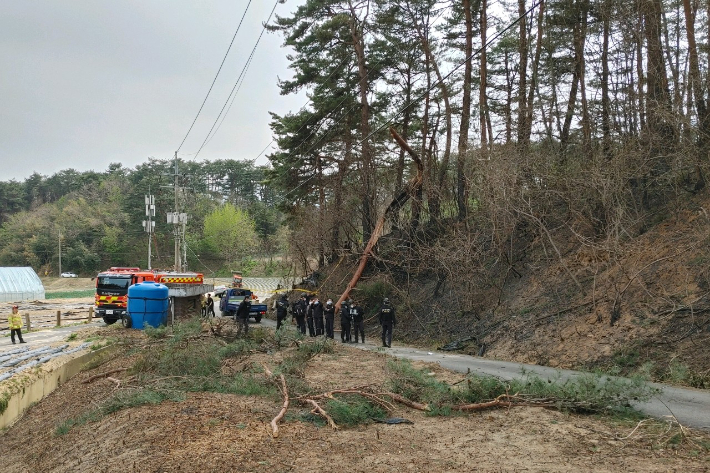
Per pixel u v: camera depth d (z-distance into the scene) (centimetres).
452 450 690
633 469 599
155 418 857
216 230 9869
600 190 1888
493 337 1941
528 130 2342
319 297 3438
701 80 1898
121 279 3170
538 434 762
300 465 625
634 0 2094
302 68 3325
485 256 2434
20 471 898
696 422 835
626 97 2252
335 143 3681
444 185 2903
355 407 889
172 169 13275
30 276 6669
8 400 1341
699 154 1877
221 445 695
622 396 945
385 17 3058
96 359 1855
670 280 1582
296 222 4131
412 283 2938
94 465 697
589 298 1781
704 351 1287
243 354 1677
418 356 1830
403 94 3484
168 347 1498
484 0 2739
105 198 13175
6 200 14575
